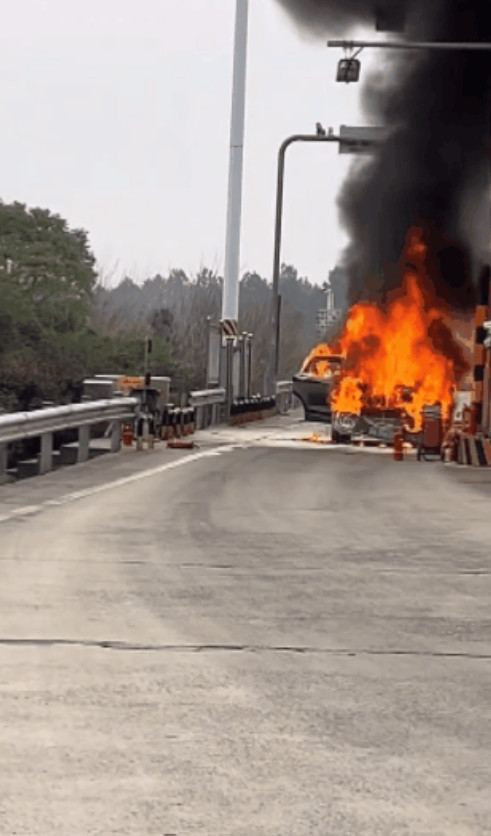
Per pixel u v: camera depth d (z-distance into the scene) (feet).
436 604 36.55
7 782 20.26
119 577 39.86
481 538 51.01
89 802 19.36
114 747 22.21
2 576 39.70
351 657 29.60
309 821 18.66
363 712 24.81
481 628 33.24
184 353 270.26
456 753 22.25
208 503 61.77
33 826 18.28
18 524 52.75
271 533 51.13
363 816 18.92
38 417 74.54
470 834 18.28
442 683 27.35
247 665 28.55
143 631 31.94
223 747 22.30
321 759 21.71
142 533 50.34
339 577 40.88
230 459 90.07
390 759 21.83
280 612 34.86
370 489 71.36
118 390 110.22
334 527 53.57
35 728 23.31
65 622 32.83
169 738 22.80
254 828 18.31
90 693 25.88
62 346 162.61
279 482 73.77
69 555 44.24
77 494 65.31
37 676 27.22
